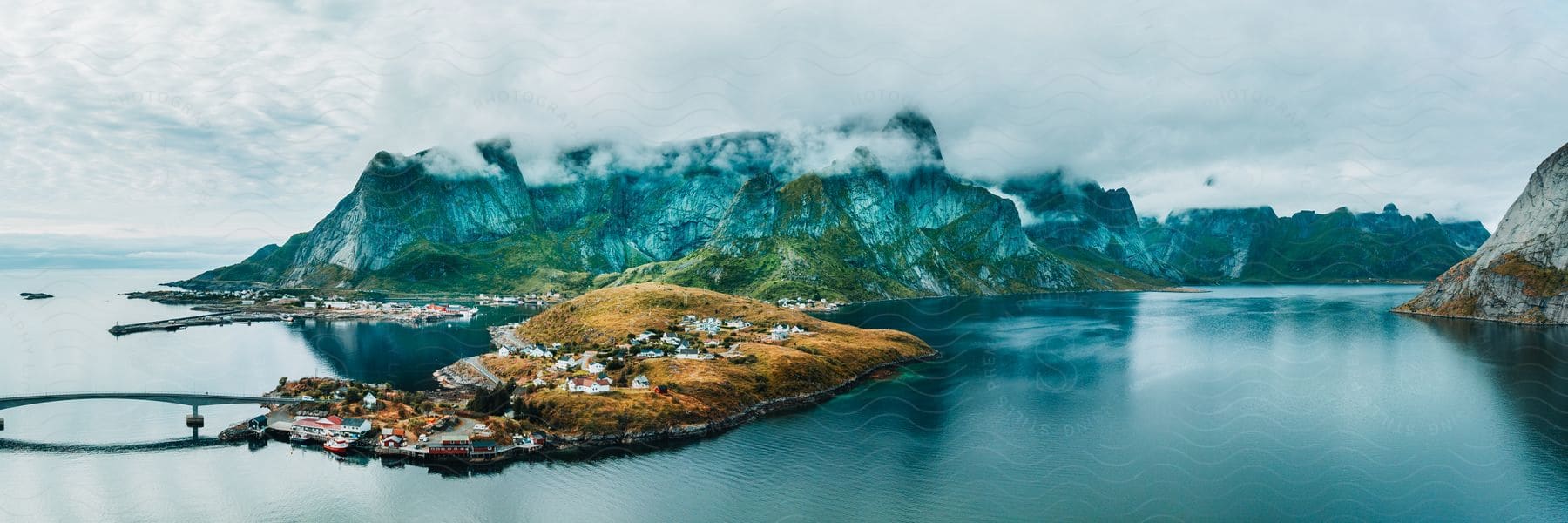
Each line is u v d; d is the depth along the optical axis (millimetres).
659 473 120250
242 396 158250
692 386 164375
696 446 135000
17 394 174375
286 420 147375
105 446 134875
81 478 118250
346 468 123062
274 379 195000
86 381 190125
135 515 104562
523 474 120375
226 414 157125
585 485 115438
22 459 127125
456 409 154000
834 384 189375
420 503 108625
